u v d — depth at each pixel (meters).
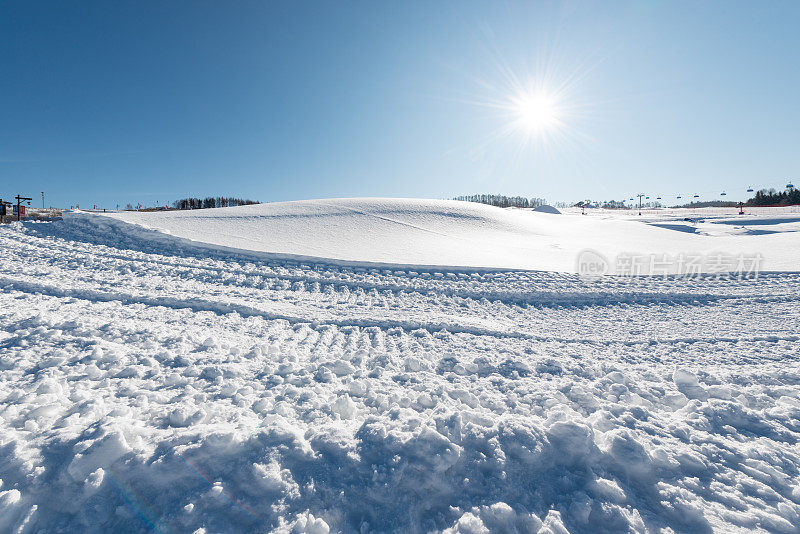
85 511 1.96
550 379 4.26
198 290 7.76
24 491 2.02
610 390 3.84
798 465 2.63
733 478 2.52
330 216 20.94
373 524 2.03
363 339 5.64
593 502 2.20
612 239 22.16
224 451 2.31
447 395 3.62
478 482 2.33
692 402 3.51
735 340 5.96
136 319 5.62
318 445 2.49
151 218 18.05
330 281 9.43
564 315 7.78
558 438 2.65
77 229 12.12
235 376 3.87
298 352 4.92
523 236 20.91
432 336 5.90
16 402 2.94
